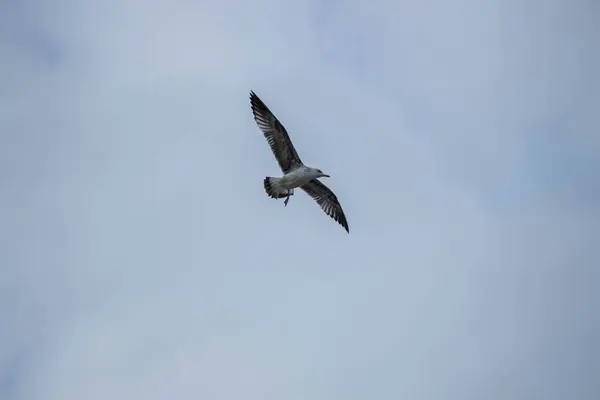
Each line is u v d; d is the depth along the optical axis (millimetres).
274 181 28547
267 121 28531
